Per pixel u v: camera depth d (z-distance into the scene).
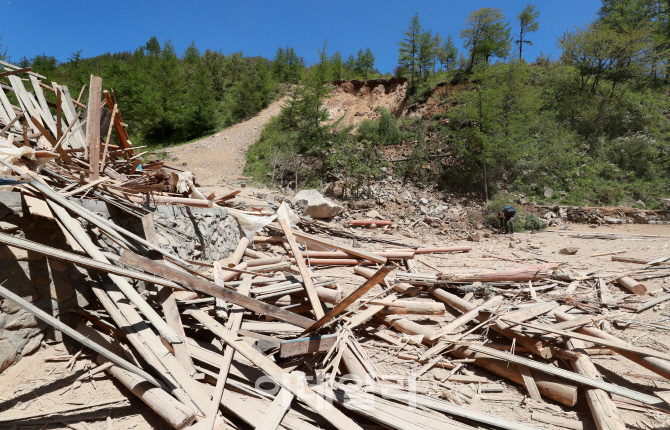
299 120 31.17
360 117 38.75
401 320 5.27
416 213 19.47
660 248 11.55
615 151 26.95
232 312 4.32
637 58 30.89
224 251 8.29
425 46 38.22
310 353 3.80
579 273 7.93
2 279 3.28
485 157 22.70
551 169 24.70
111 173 6.20
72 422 2.77
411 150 26.39
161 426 2.77
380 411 3.07
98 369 3.33
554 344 4.35
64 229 3.85
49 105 7.48
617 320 5.32
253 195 17.81
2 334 3.20
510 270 7.07
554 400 3.64
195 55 65.75
